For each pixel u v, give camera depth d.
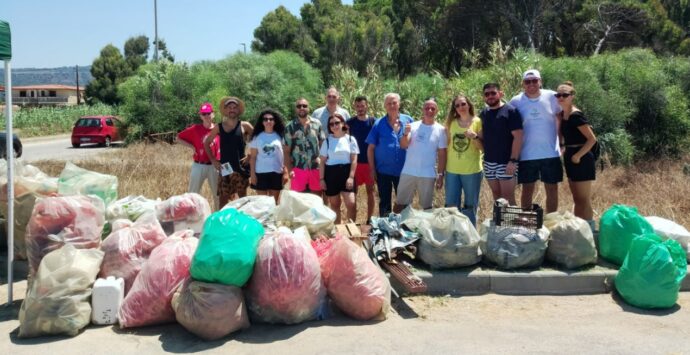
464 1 35.59
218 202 7.69
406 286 4.95
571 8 34.56
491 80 15.62
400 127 7.10
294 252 4.52
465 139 6.55
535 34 34.81
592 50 34.88
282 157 7.08
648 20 33.66
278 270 4.46
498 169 6.38
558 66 17.12
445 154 6.74
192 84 24.72
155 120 23.75
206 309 4.21
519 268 5.53
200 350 4.10
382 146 7.07
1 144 14.26
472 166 6.58
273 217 5.78
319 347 4.14
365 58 41.59
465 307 5.05
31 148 23.86
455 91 14.87
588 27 33.91
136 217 5.82
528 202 6.60
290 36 47.75
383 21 44.12
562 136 6.73
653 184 10.52
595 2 33.72
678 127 17.23
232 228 4.43
